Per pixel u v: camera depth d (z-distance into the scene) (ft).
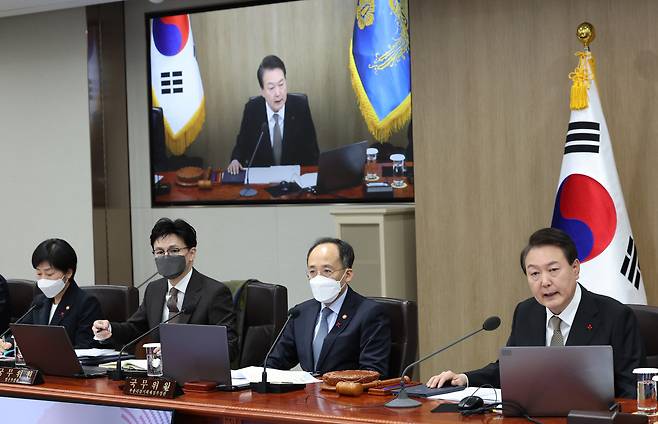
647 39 22.25
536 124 23.50
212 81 30.09
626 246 21.50
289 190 29.12
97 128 31.17
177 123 30.71
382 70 27.53
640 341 14.56
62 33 31.32
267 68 29.25
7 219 32.55
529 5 23.47
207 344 15.14
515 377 12.82
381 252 25.79
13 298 24.39
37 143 31.89
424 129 24.95
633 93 22.43
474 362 24.58
